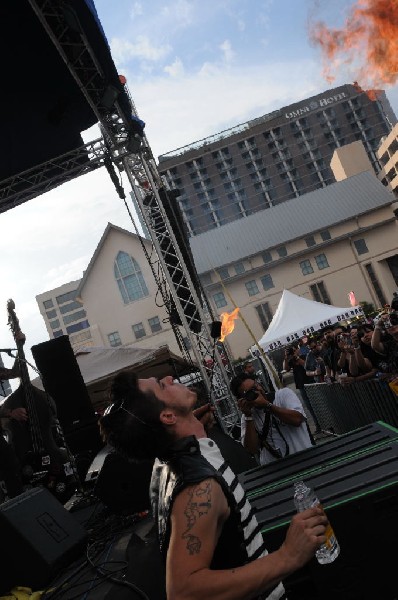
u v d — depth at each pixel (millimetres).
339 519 2279
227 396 10492
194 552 1394
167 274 10812
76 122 9828
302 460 3109
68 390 8000
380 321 7070
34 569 3367
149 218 11000
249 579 1374
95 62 8039
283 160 141500
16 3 7176
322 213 59469
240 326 56188
